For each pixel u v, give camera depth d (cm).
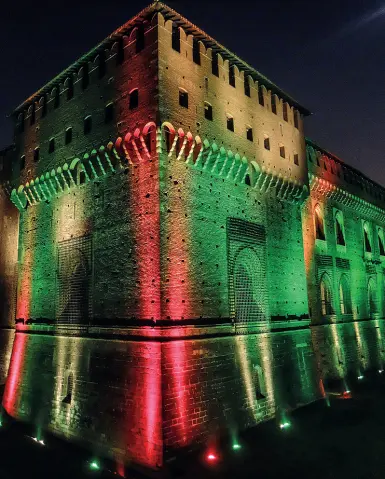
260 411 2102
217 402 1886
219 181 2195
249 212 2356
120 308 1930
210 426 1814
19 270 2661
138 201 1939
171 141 1920
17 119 2858
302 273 2714
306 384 2469
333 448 1827
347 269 3578
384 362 3788
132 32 2105
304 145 2938
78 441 1933
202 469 1598
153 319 1775
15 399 2398
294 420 2191
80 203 2277
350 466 1644
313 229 3209
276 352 2331
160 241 1812
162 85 1916
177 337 1794
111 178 2106
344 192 3650
